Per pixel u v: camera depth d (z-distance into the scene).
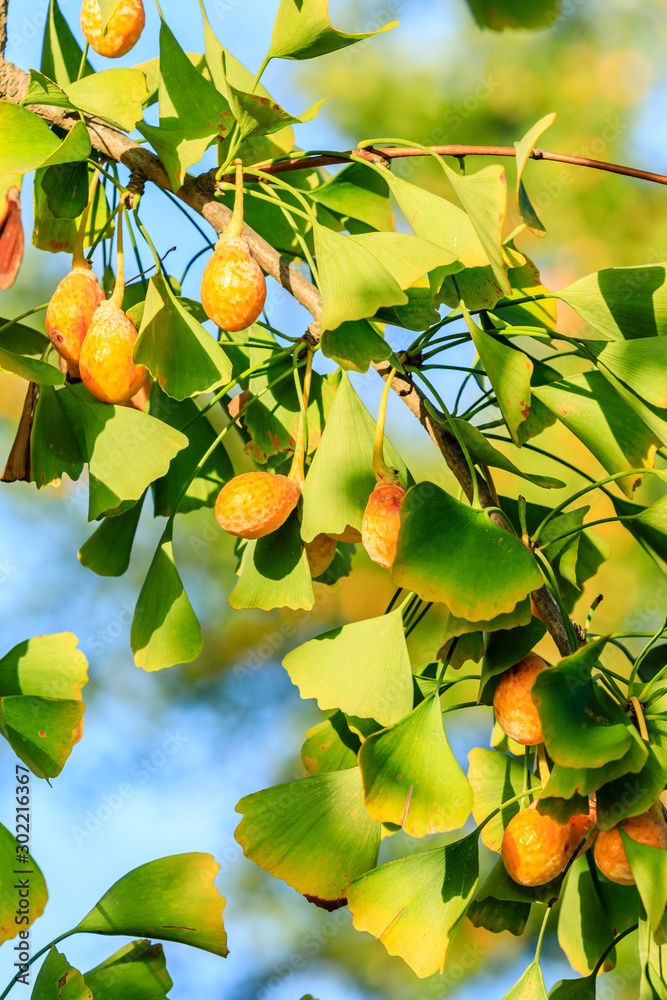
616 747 1.38
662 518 1.45
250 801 1.42
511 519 1.49
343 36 1.44
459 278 1.46
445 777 1.40
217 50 1.47
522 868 1.41
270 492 1.42
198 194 1.46
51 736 1.43
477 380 1.51
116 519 1.50
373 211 1.52
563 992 1.44
